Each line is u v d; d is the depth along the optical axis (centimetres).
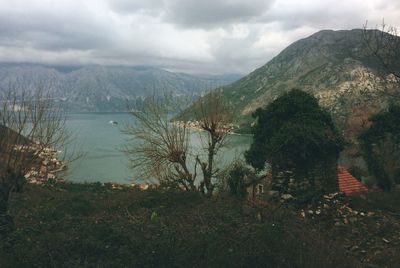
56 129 1652
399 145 3238
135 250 1059
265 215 1471
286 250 1068
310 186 2170
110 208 1880
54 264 969
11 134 1446
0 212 1320
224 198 1989
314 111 2455
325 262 1054
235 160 2503
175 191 2102
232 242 1094
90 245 1062
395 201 2244
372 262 1352
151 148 2314
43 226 1254
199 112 2356
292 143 2194
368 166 3288
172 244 1074
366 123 5688
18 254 1020
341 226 1766
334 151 2281
